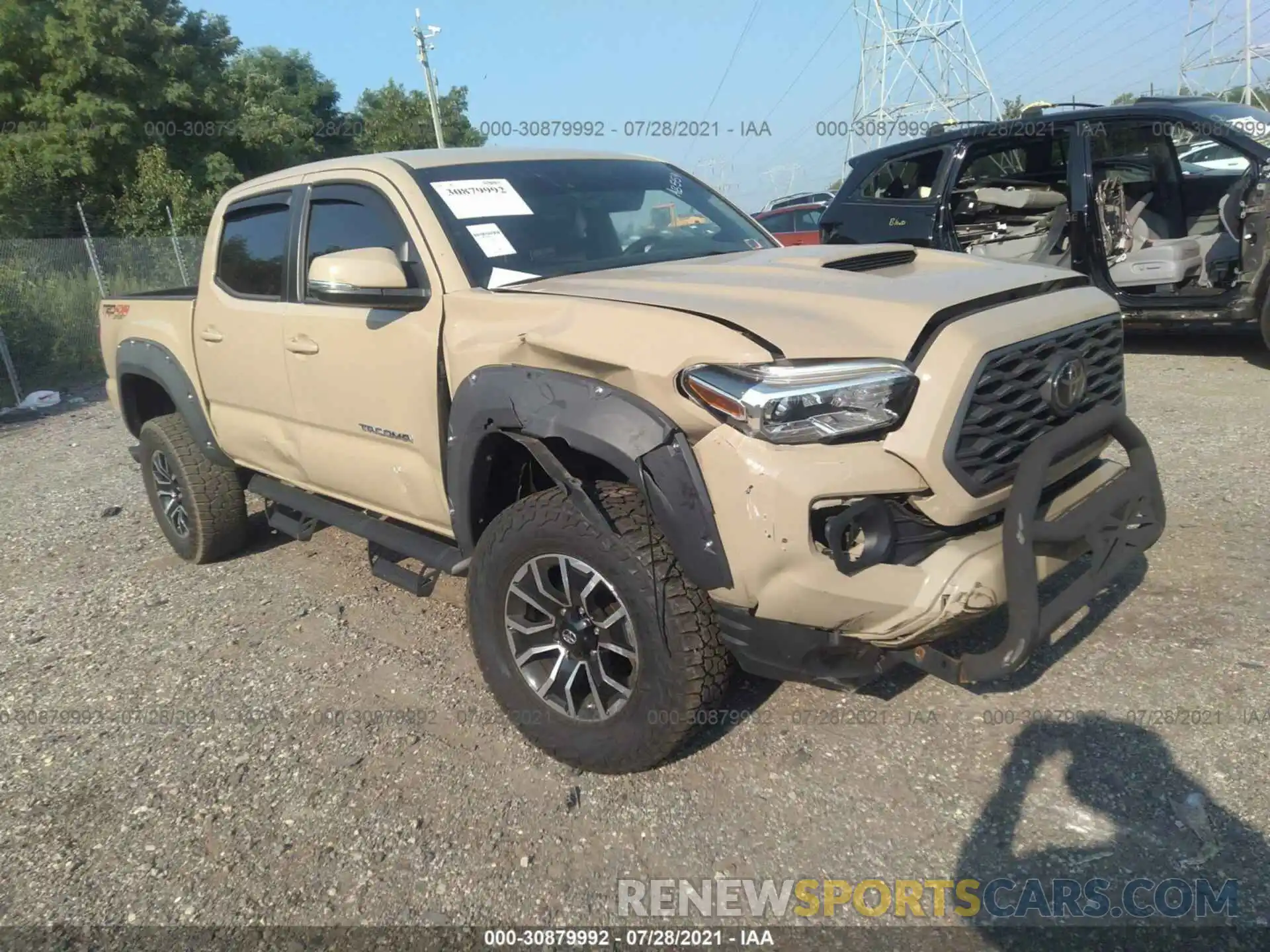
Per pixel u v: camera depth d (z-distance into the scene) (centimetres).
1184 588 371
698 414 246
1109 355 303
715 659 265
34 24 2372
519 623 301
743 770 291
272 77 3966
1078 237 747
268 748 329
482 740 323
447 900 251
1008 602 244
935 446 243
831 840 259
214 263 454
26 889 270
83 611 470
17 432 995
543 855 264
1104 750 282
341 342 361
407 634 407
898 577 240
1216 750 277
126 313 518
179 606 462
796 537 236
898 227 866
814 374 238
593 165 409
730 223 425
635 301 281
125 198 2303
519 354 287
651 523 265
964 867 246
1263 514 435
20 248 1459
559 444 288
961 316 261
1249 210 674
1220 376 700
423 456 337
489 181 368
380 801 294
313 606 445
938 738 296
